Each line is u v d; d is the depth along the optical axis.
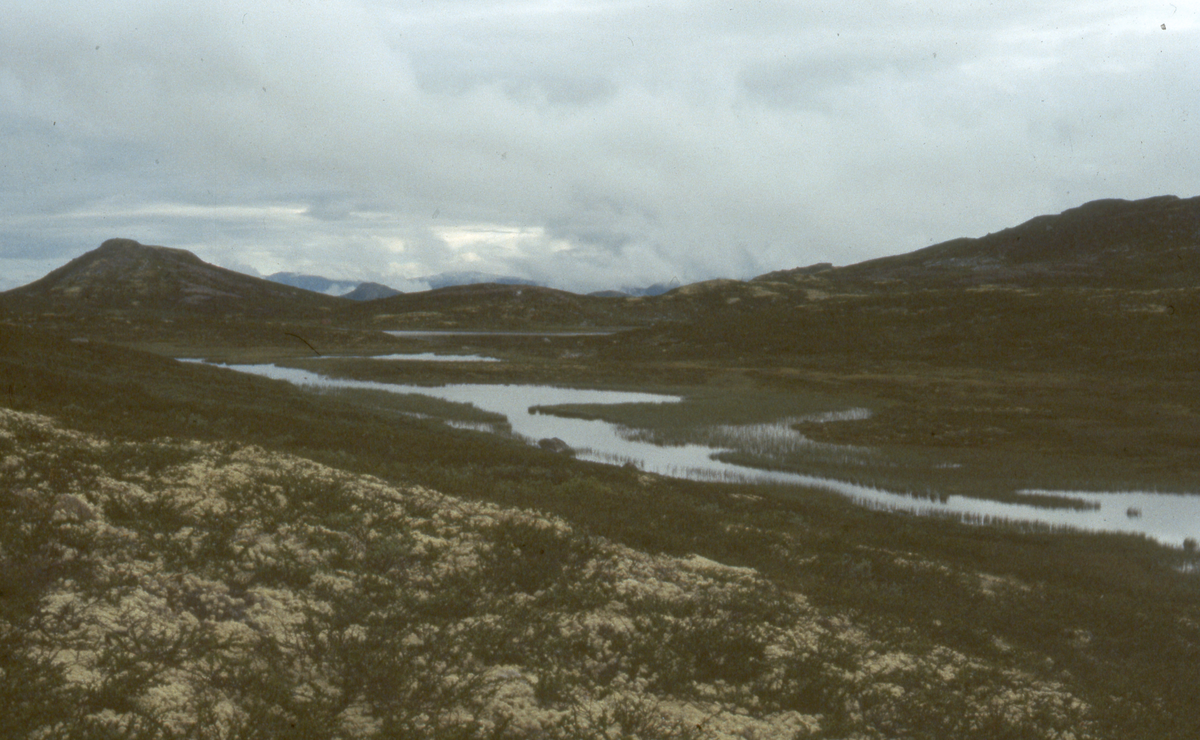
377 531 11.70
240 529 10.60
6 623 6.84
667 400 66.75
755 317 135.25
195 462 13.70
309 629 8.19
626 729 7.32
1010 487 36.69
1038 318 109.19
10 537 8.30
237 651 7.46
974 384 77.62
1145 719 10.58
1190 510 33.09
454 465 23.23
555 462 27.20
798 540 19.91
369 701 7.13
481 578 10.73
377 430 28.59
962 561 21.67
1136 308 104.44
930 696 9.55
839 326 122.81
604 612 10.51
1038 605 16.73
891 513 29.92
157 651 7.04
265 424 24.12
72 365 35.53
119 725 5.84
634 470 29.73
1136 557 25.11
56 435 13.27
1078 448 46.22
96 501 10.27
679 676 8.73
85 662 6.62
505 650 8.56
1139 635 15.37
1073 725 9.78
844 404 64.44
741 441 47.16
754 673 9.31
